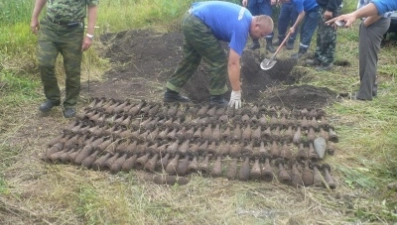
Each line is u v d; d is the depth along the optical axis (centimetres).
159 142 448
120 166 408
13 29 703
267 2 771
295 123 487
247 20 484
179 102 552
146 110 517
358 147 447
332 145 445
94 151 434
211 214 356
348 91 599
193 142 454
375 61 543
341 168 412
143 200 371
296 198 374
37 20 493
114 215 350
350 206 365
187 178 398
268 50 788
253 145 448
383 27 523
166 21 890
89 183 393
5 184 389
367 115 514
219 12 490
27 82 583
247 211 359
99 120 491
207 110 524
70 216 356
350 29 898
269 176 393
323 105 546
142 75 668
